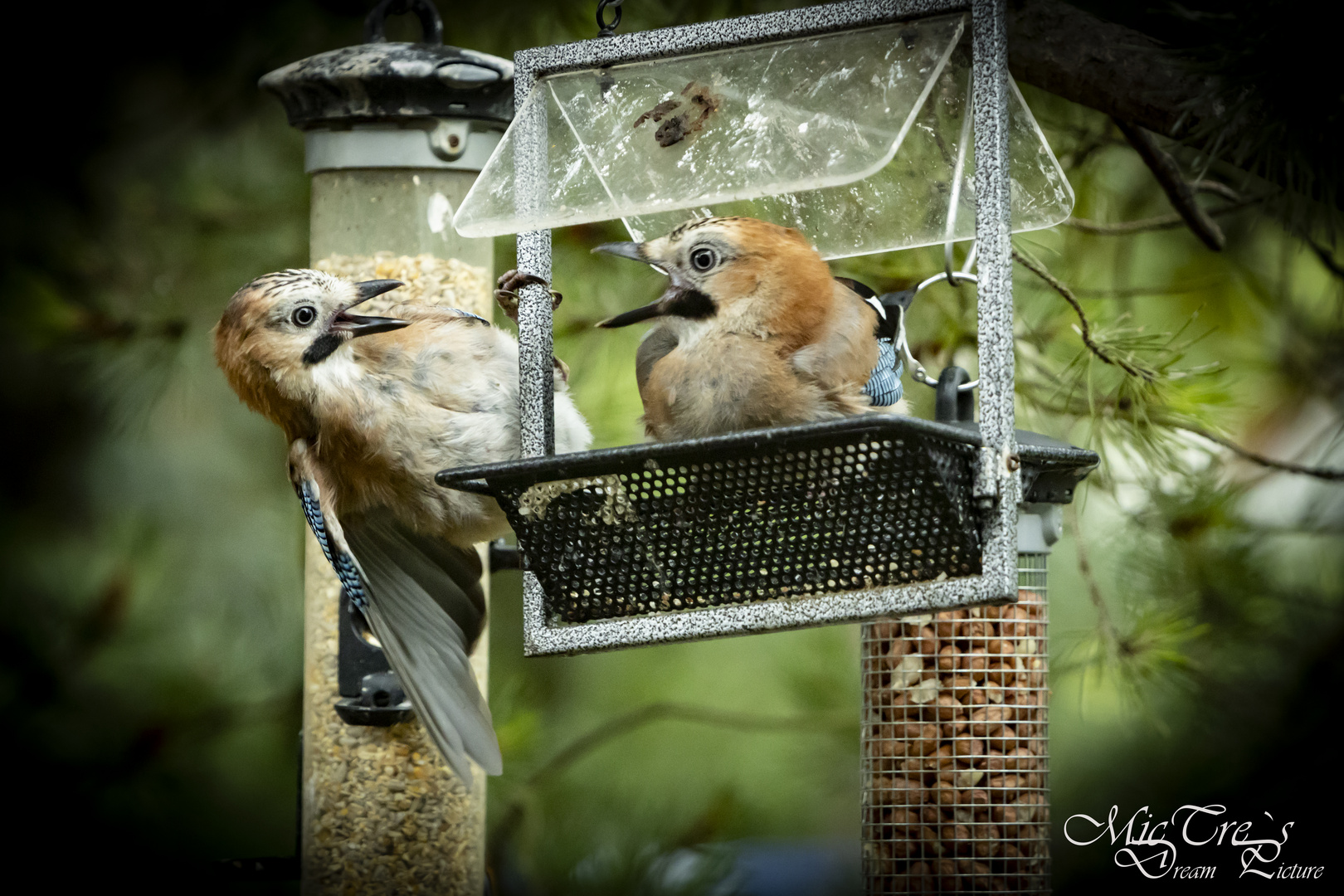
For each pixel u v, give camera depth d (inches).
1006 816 360.2
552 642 314.0
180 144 510.0
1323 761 440.5
